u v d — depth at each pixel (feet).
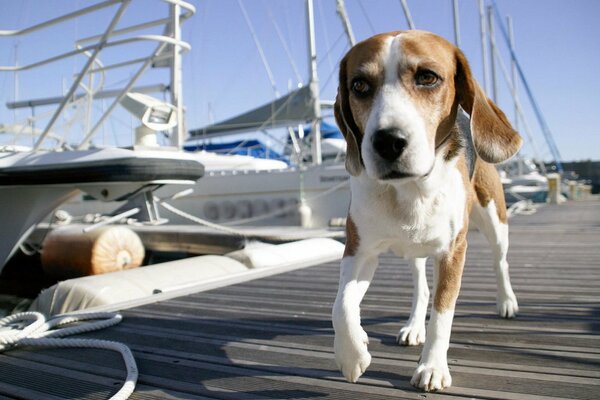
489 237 2.60
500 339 2.23
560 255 4.75
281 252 5.38
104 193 5.20
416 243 1.80
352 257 1.84
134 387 1.87
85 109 6.30
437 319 1.79
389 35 1.73
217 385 1.88
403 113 1.55
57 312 3.71
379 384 1.80
